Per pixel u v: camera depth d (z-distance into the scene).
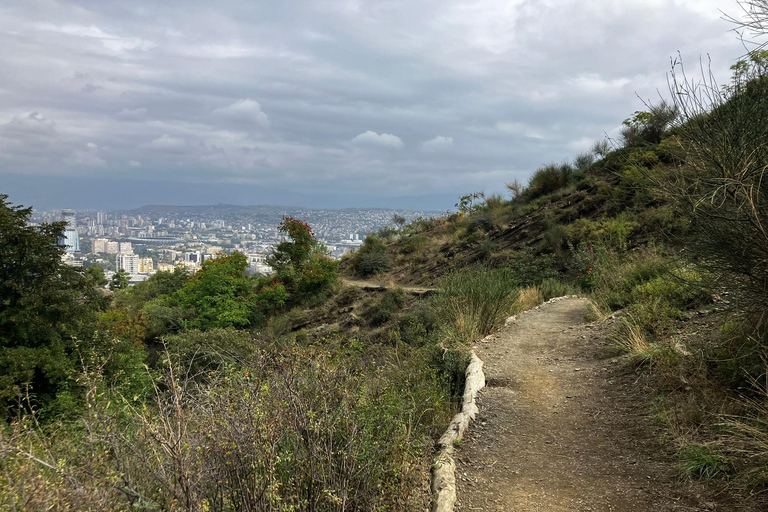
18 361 9.30
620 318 7.24
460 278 10.68
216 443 2.42
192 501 2.19
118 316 21.38
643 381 5.16
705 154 3.59
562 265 16.52
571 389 5.64
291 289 26.84
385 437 3.38
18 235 11.05
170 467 2.34
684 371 4.62
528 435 4.64
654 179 4.02
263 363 2.98
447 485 3.56
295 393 2.89
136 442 2.53
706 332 5.24
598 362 6.32
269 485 2.34
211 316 22.36
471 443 4.56
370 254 28.20
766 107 3.41
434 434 4.78
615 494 3.43
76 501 2.13
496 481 3.83
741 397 3.90
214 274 22.89
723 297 4.14
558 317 9.97
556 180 25.78
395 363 7.63
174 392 2.50
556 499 3.48
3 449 2.28
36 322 10.65
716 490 3.18
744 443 3.33
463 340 8.20
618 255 13.04
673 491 3.31
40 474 2.20
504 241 21.81
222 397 2.67
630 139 10.47
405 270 25.44
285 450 2.63
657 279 7.27
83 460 2.42
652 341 5.80
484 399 5.66
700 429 3.84
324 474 2.65
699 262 4.04
